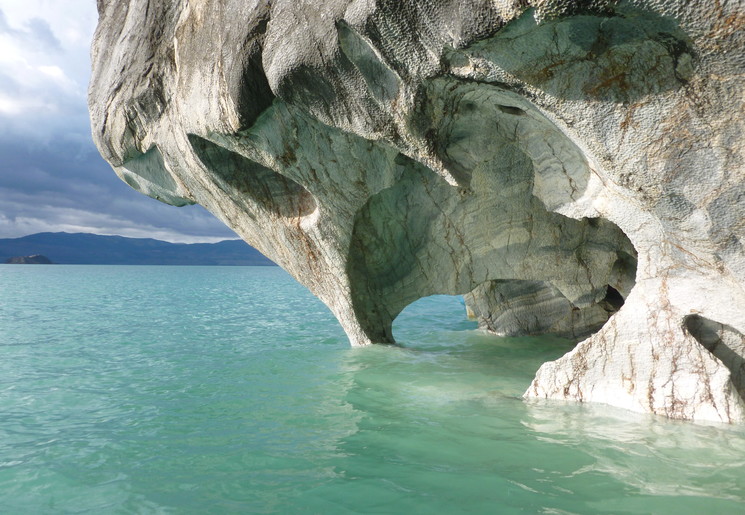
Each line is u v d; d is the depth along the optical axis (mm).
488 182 6250
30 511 2871
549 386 4730
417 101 3938
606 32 2885
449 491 2951
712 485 2920
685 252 3713
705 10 2582
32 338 9016
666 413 4039
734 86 2824
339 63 4012
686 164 3207
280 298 18859
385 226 6824
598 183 4184
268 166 5562
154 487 3135
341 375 5887
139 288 26578
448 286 6996
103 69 7223
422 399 4852
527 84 3314
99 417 4551
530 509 2713
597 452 3424
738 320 3684
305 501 2883
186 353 7480
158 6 5988
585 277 6910
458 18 3090
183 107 5707
